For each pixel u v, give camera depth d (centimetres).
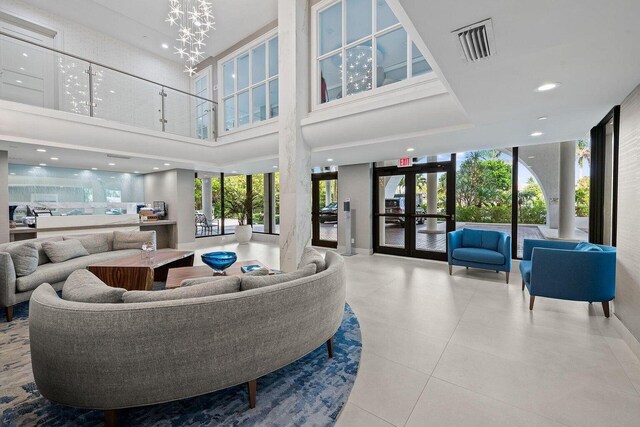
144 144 616
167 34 732
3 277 307
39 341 160
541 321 314
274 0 604
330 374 219
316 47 566
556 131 421
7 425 168
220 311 167
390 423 170
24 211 696
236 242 989
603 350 253
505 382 208
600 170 397
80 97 565
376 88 493
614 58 210
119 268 375
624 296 280
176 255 472
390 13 485
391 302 377
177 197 838
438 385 205
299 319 200
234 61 764
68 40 677
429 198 665
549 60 214
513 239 566
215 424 169
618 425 168
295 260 523
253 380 183
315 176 862
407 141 478
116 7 633
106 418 161
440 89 377
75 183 793
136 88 623
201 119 741
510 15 162
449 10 159
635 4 150
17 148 516
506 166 581
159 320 156
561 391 198
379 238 740
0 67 509
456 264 514
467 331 290
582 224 638
